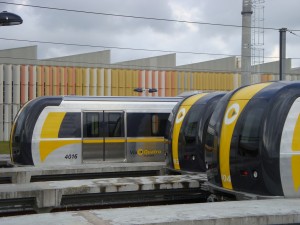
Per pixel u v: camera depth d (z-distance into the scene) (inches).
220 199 344.5
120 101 620.4
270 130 302.8
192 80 1721.2
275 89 313.7
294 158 301.3
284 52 880.9
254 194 310.3
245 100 329.1
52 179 524.1
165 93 1699.1
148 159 629.0
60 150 580.1
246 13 761.6
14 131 588.1
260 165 303.9
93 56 1667.1
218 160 341.4
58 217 260.5
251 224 255.8
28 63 1611.7
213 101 451.5
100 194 416.8
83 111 596.1
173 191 434.9
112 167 548.1
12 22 473.7
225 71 1748.3
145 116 629.9
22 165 571.8
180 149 478.9
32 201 398.3
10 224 244.1
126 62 1722.4
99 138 601.6
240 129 322.3
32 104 584.4
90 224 242.4
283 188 302.4
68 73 1621.6
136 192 426.6
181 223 247.3
